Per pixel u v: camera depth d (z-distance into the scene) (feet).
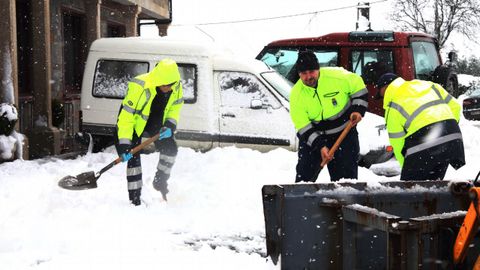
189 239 20.67
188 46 35.37
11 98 37.83
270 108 33.99
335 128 22.99
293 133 33.60
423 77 44.93
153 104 25.13
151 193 27.09
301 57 21.79
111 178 30.09
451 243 13.07
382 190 14.57
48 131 42.93
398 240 12.54
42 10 42.96
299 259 14.05
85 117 36.94
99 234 20.83
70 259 18.16
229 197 25.61
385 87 20.04
